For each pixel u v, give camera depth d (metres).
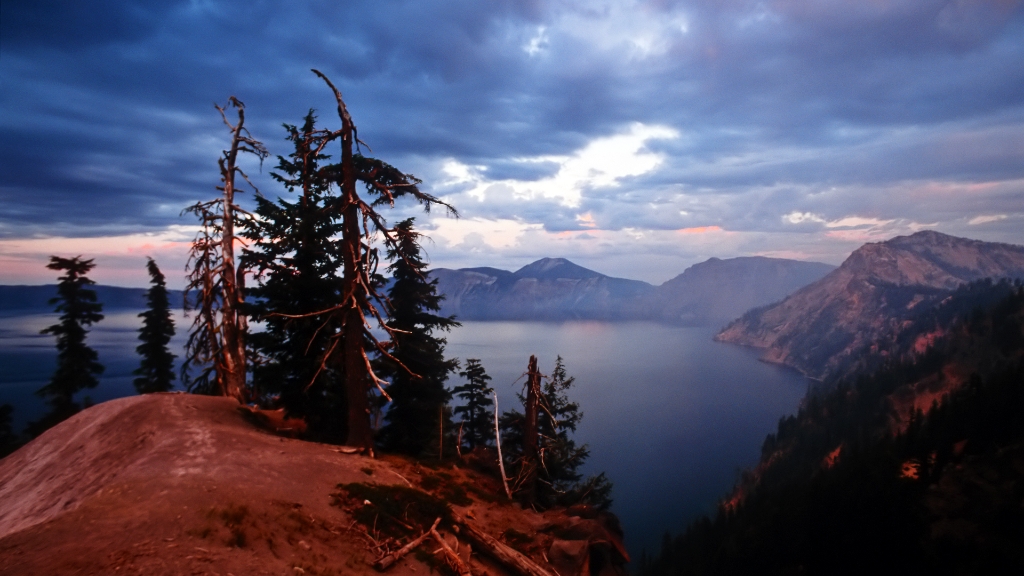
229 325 24.58
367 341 20.88
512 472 26.28
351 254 19.72
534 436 25.06
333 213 23.22
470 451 29.78
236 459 14.91
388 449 26.00
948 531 64.62
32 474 18.20
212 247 25.69
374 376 19.14
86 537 9.07
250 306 22.88
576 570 15.54
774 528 73.62
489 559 14.62
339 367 22.97
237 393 24.58
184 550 8.90
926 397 162.50
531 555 15.87
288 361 22.97
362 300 19.86
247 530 10.37
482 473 25.56
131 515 10.26
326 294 23.50
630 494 140.00
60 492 15.24
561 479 29.81
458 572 12.63
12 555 8.20
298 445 18.52
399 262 26.88
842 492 70.88
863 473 76.50
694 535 96.62
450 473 22.00
